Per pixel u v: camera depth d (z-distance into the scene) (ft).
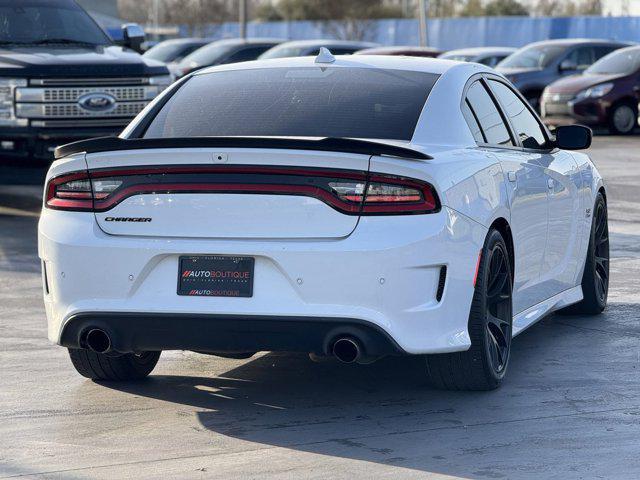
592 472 18.06
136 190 20.83
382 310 19.94
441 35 198.59
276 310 20.07
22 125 52.54
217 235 20.40
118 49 56.49
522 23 189.37
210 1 271.49
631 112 97.50
